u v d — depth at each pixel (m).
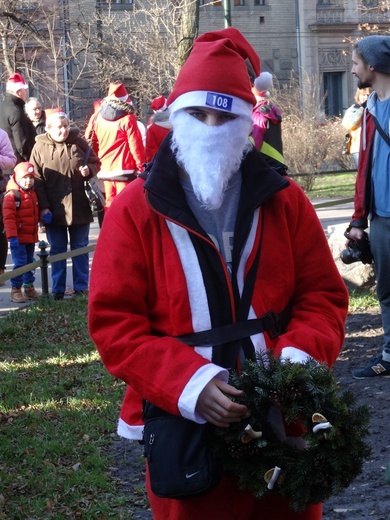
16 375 6.85
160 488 2.53
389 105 5.45
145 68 26.20
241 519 2.61
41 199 9.66
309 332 2.65
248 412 2.49
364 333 7.20
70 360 7.32
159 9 26.05
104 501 4.57
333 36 37.72
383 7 35.25
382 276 5.66
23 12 26.59
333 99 38.56
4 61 26.14
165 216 2.58
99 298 2.60
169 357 2.51
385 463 4.59
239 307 2.62
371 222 5.61
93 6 28.30
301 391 2.52
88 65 27.89
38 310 9.16
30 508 4.46
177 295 2.58
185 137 2.64
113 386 6.50
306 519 2.67
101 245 2.66
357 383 5.83
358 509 4.14
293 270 2.73
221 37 2.74
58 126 9.49
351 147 10.84
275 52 37.06
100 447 5.38
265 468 2.50
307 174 21.91
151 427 2.58
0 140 9.93
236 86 2.62
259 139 7.13
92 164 9.69
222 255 2.65
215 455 2.52
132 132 10.80
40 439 5.40
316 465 2.49
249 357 2.60
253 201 2.66
